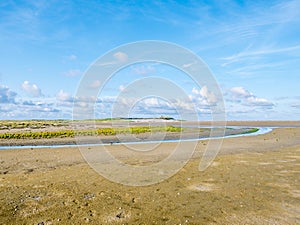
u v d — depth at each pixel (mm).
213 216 7582
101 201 8820
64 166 14445
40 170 13445
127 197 9258
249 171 12992
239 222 7176
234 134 36875
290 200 8828
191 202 8719
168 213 7824
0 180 11367
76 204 8539
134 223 7172
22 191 9781
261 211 7918
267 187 10305
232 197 9180
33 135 29484
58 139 27844
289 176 11945
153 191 9938
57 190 9961
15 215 7605
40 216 7578
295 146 22938
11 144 24406
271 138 30281
